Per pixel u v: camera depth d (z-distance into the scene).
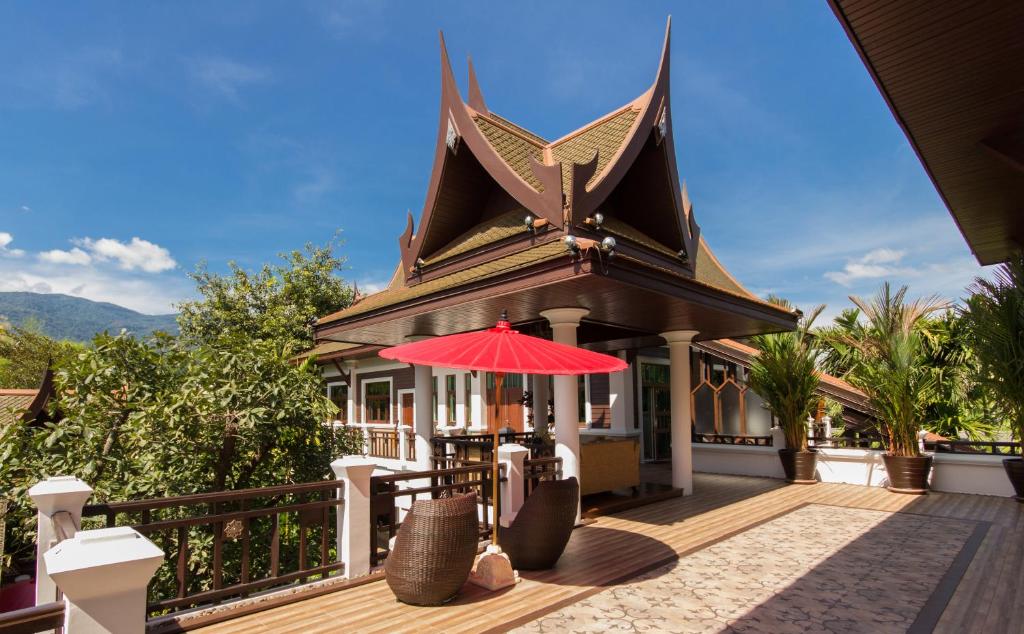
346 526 5.11
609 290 6.15
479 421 14.98
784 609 4.43
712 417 14.79
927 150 5.21
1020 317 8.00
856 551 6.09
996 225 7.15
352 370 18.97
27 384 28.92
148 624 3.96
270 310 20.55
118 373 7.15
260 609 4.38
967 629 4.00
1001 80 4.15
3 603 11.28
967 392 12.13
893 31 3.67
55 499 3.77
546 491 5.37
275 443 7.82
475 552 4.61
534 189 6.72
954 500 8.88
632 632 4.01
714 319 8.59
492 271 6.44
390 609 4.43
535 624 4.16
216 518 4.40
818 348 11.35
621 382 13.68
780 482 11.09
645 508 8.54
